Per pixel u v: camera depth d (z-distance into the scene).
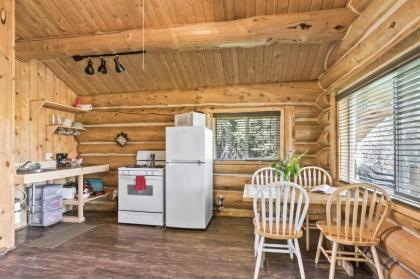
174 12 3.14
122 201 4.15
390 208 2.17
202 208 3.84
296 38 2.98
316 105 4.34
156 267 2.66
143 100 4.86
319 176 3.75
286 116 4.39
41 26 3.46
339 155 3.73
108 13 3.25
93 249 3.11
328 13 2.79
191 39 3.16
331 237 2.30
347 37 2.85
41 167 4.09
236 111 4.55
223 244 3.29
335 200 2.58
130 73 4.41
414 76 2.10
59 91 4.65
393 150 2.39
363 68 2.71
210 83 4.57
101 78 4.60
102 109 5.03
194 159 3.88
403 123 2.25
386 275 2.21
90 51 3.49
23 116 3.98
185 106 4.75
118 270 2.59
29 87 4.07
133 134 4.89
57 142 4.65
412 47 2.03
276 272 2.58
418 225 1.91
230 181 4.55
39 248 3.13
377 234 2.26
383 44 2.26
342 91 3.55
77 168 4.15
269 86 4.43
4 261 2.77
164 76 4.45
